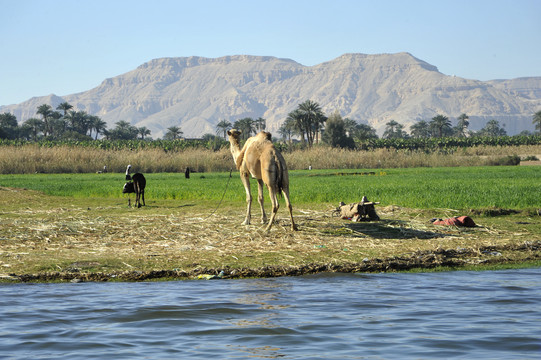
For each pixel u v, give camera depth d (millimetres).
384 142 184125
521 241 21484
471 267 18453
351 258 18797
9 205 36625
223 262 18297
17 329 11398
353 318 12188
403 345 10242
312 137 180125
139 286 15852
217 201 36781
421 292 14828
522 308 13023
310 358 9531
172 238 22531
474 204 31656
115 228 24781
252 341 10555
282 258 18797
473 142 192750
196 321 11953
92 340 10633
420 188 40812
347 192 38844
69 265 17859
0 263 18109
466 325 11594
